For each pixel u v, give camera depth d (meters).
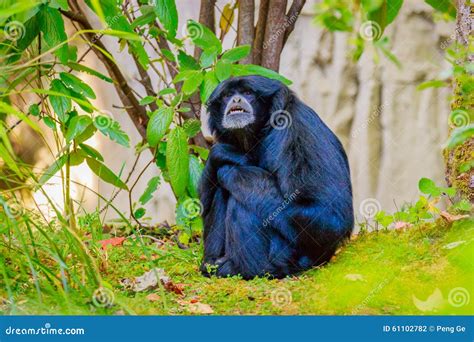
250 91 11.84
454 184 12.11
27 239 10.60
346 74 25.30
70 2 13.81
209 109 12.46
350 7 13.59
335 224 11.28
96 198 24.47
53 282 9.27
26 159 23.03
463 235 11.04
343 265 10.88
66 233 9.39
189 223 13.45
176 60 14.13
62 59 10.91
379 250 11.51
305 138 11.42
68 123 12.41
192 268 11.89
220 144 12.05
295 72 25.56
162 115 12.04
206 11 15.95
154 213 24.73
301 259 11.38
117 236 14.68
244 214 11.23
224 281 10.81
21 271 9.60
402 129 25.12
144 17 13.05
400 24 24.80
